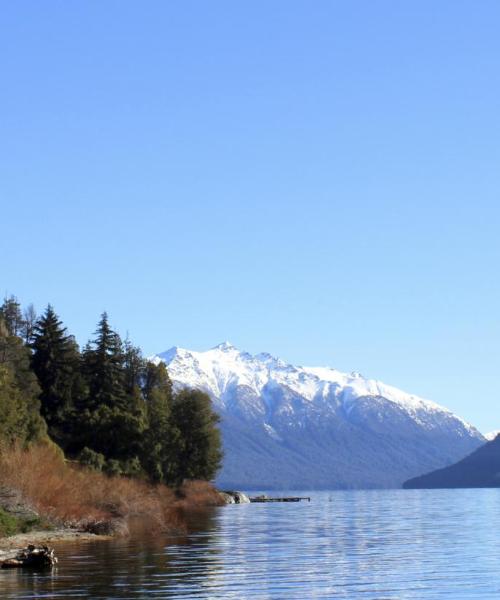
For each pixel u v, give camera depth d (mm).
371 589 41469
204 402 160000
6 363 119562
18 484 73250
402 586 42438
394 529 84188
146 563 50906
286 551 59250
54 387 131750
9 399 97500
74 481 83938
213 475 161875
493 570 48219
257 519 103875
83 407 134375
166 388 162875
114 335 140500
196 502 145875
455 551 59344
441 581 44062
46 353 133500
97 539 66875
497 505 156875
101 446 126375
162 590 40750
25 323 162000
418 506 156875
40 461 80000
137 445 128250
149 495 109188
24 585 42094
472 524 92875
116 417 127688
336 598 38906
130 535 71625
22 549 55844
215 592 40312
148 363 163000
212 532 78438
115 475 110000
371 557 55375
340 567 49906
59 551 57594
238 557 54906
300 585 42719
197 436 157500
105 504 86625
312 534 76312
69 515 74625
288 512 127812
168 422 144750
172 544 63500
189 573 46531
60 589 40875
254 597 39094
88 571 47219
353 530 82500
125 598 38500
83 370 139250
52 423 130625
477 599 38594
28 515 69812
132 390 151000
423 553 57969
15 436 91188
